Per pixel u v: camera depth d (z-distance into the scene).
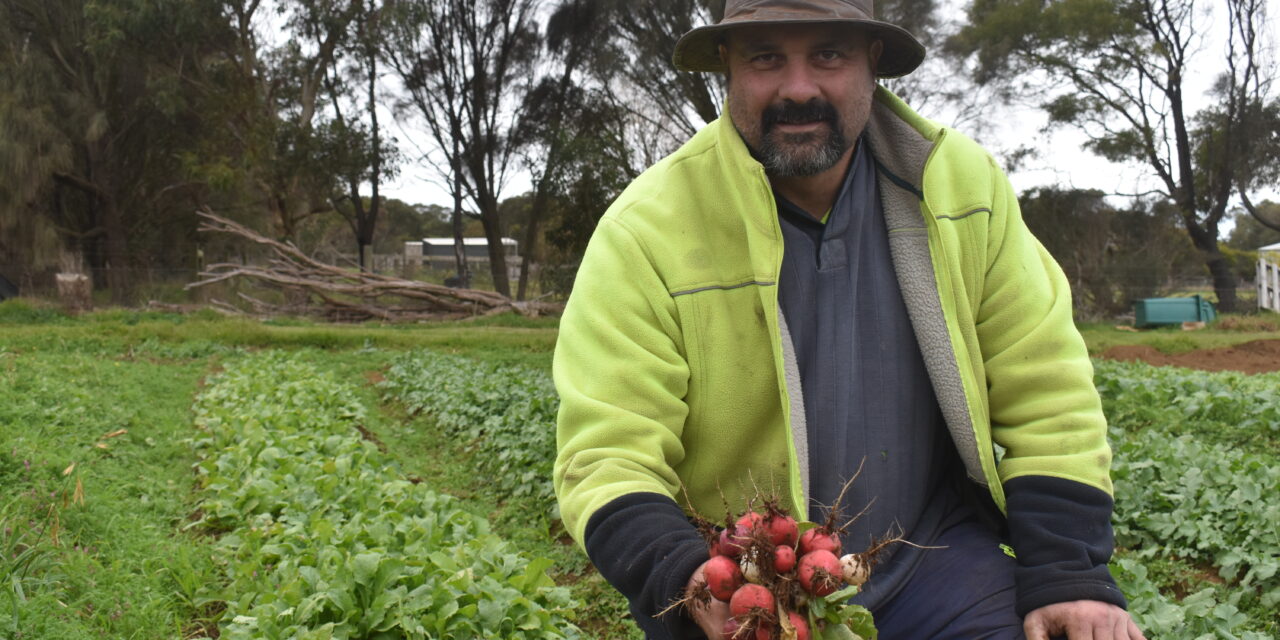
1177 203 31.62
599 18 29.84
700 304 2.29
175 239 39.09
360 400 13.56
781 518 1.84
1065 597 2.04
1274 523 5.70
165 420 9.99
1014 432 2.29
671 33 27.84
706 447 2.34
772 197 2.24
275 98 34.19
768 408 2.31
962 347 2.29
